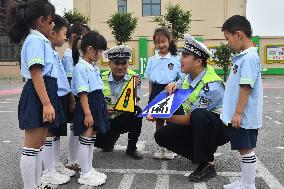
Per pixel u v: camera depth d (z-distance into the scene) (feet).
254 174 11.40
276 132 22.48
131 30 87.40
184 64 13.19
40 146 10.73
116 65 15.19
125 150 17.40
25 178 10.62
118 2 102.68
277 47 85.71
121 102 15.15
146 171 14.15
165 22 86.84
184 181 12.98
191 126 13.04
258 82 10.95
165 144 13.84
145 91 51.88
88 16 103.35
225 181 12.97
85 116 12.32
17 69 87.35
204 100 13.16
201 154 12.72
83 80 12.30
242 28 11.04
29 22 10.52
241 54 11.06
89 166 12.78
